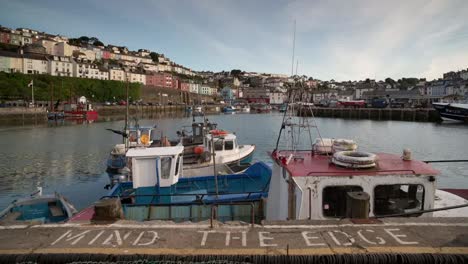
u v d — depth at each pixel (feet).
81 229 14.80
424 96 381.40
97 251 12.61
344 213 19.25
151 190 33.27
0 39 411.13
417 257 11.96
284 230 14.46
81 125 192.44
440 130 168.04
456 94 342.44
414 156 97.60
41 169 79.05
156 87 444.55
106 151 103.65
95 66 407.64
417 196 19.61
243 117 297.74
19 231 14.65
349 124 216.13
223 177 40.50
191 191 37.86
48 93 266.77
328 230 14.35
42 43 430.61
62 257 12.35
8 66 324.60
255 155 97.60
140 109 317.42
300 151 26.55
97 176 72.54
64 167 81.20
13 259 12.31
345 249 12.53
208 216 31.04
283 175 22.65
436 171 19.52
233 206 31.24
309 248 12.66
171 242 13.39
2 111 201.67
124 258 12.28
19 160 89.40
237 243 13.21
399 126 195.42
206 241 13.47
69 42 503.20
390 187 19.43
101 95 332.39
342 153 21.88
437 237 13.55
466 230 14.23
